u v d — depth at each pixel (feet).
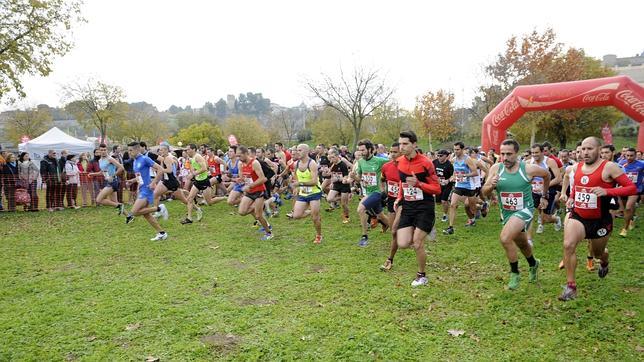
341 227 29.94
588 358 11.43
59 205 41.01
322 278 18.38
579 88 37.70
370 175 23.63
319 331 13.25
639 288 16.49
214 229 29.66
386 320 13.97
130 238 27.22
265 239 26.13
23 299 16.63
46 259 22.45
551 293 16.02
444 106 129.29
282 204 41.19
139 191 25.64
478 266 19.93
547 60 91.40
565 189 19.12
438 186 16.96
